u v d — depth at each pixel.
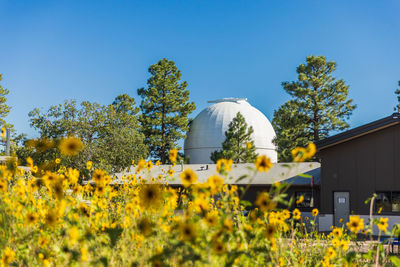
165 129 52.59
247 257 3.34
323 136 42.34
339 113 41.94
